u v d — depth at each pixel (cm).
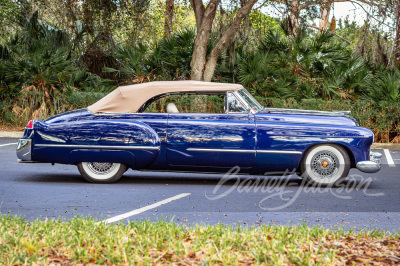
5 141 1385
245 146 790
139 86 826
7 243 433
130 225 499
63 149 788
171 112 807
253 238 460
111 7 2102
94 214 600
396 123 1503
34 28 1911
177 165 802
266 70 1616
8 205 639
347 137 798
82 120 805
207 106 825
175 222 562
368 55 1831
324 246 446
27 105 1598
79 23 2183
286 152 792
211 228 491
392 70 1653
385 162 1159
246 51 1775
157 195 727
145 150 782
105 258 395
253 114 807
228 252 415
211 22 1591
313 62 1694
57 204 651
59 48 1734
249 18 1845
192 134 790
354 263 385
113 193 734
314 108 1504
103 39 2130
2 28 2217
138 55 1744
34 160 795
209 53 1728
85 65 2028
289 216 607
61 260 399
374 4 1709
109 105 814
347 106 1495
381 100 1527
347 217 605
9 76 1595
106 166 816
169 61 1777
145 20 2191
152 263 393
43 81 1606
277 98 1559
